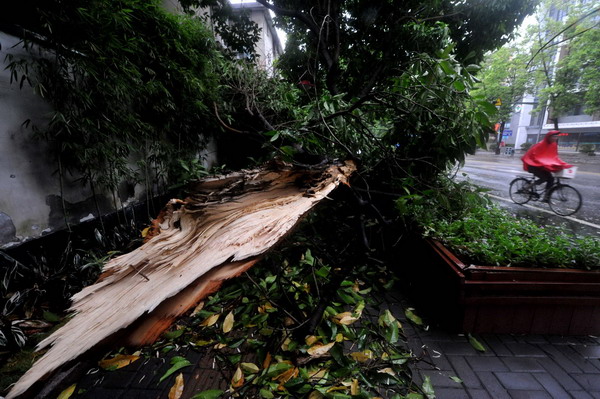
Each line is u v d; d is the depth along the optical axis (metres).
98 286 0.99
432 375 1.67
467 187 2.35
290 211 1.26
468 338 1.99
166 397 1.53
